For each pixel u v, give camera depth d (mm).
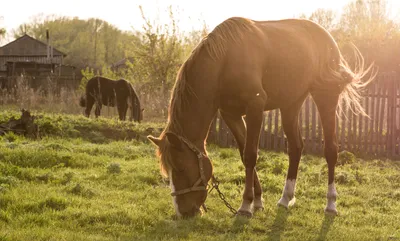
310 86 6422
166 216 5527
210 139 12508
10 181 6668
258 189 5996
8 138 10406
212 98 5281
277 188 7211
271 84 5758
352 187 7594
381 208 6492
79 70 48812
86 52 77562
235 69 5281
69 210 5520
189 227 4996
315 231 5246
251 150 5430
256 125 5383
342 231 5246
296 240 4859
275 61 5695
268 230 5203
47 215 5297
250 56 5387
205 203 6180
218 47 5262
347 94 6789
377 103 12102
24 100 18984
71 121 12281
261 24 5965
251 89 5305
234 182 7672
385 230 5383
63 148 9477
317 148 12094
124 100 16234
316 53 6320
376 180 8297
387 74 12117
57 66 37031
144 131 12203
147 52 22891
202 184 5203
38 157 8242
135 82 23078
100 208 5688
